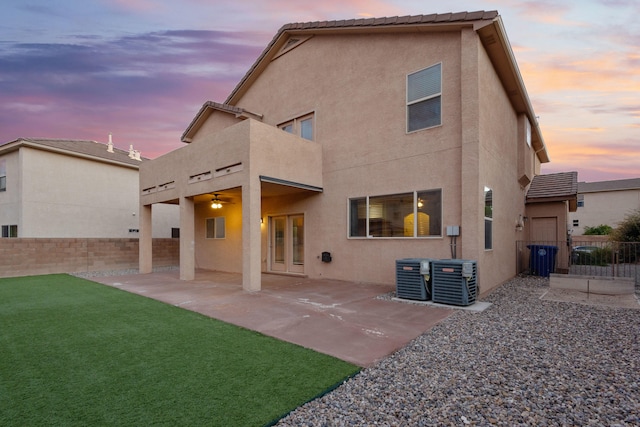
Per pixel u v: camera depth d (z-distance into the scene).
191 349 4.11
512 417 2.61
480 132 7.36
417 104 8.41
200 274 12.09
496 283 8.48
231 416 2.61
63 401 2.84
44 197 15.57
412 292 6.91
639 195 29.22
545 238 12.98
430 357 3.85
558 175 14.31
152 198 12.05
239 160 8.50
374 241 9.00
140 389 3.06
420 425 2.52
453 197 7.68
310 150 9.94
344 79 9.85
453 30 7.80
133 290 8.48
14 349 4.12
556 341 4.36
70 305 6.68
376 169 9.05
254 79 12.73
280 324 5.23
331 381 3.22
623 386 3.10
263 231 12.03
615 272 10.69
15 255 11.34
